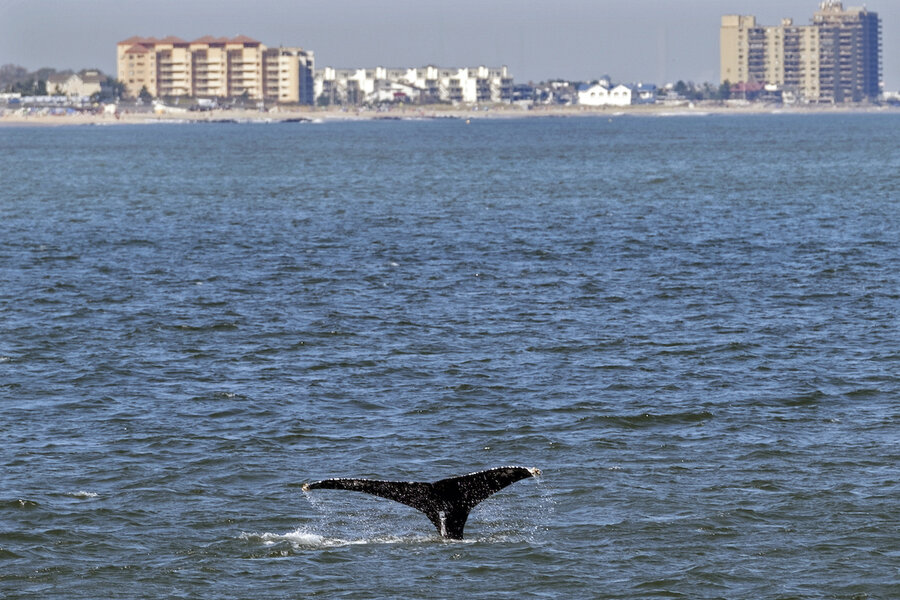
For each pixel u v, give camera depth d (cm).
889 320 15438
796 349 13638
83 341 14388
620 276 19512
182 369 12875
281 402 11400
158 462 9512
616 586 7206
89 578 7338
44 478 9081
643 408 11069
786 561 7538
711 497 8638
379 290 18338
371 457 9681
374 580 7281
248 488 8931
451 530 7500
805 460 9450
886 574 7319
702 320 15562
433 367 12912
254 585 7225
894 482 8894
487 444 10025
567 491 8812
